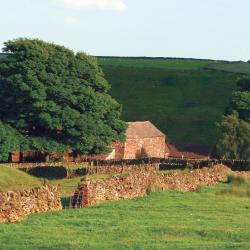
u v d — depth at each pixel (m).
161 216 96.94
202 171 141.75
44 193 98.25
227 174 150.00
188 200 115.25
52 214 95.88
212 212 102.31
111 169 172.12
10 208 89.88
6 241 77.00
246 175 154.88
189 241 79.88
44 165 179.25
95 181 109.38
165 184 128.25
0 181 108.38
